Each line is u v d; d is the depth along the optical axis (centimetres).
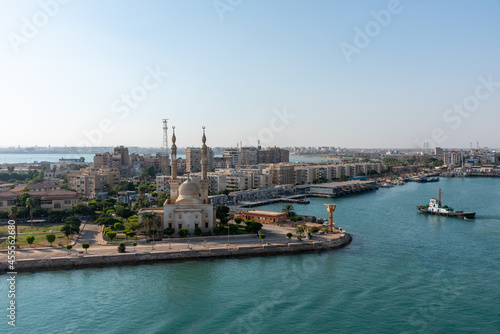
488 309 8606
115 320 8006
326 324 7912
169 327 7731
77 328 7681
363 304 8819
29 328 7675
